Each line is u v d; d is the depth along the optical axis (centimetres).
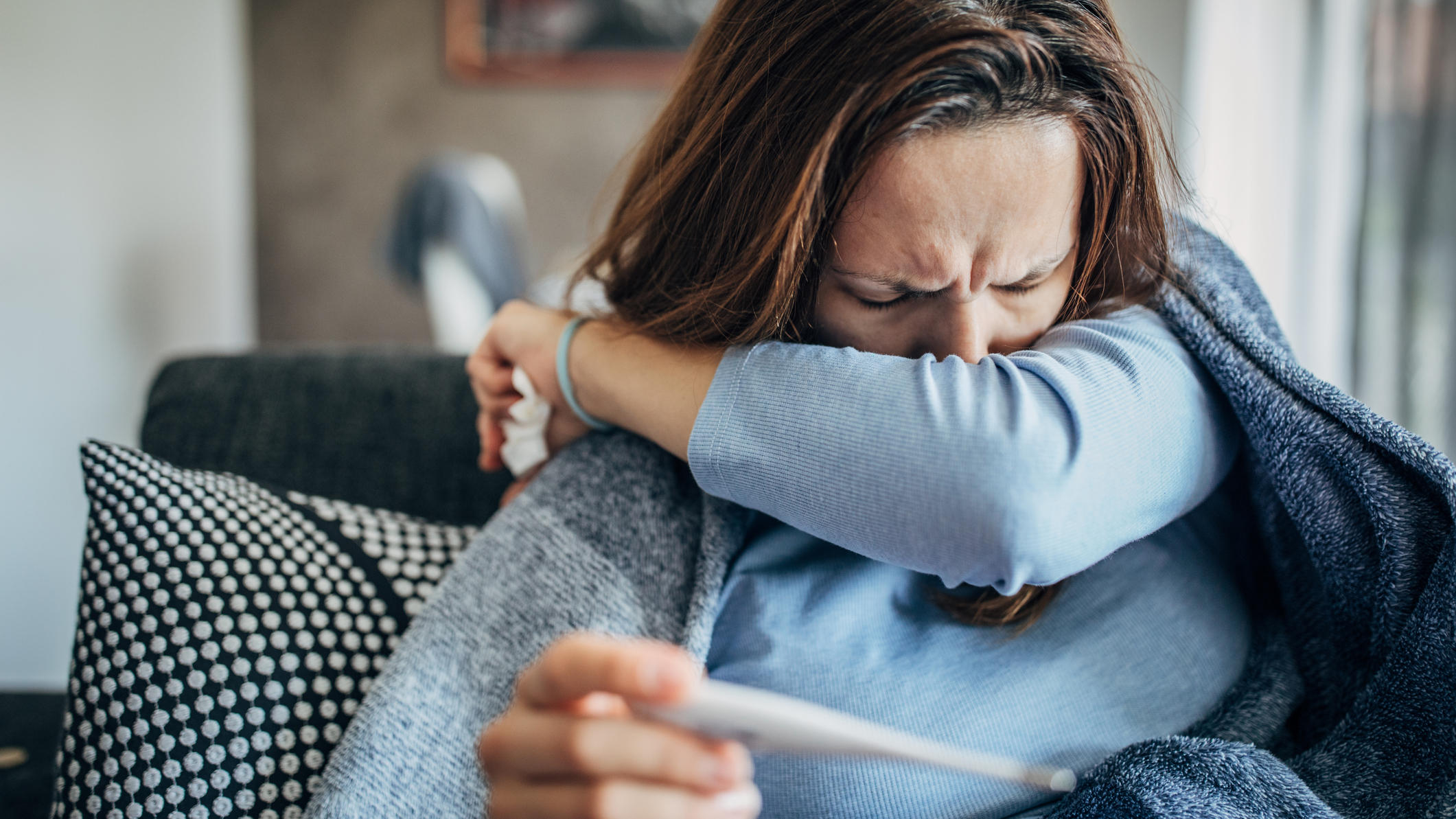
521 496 66
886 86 47
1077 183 52
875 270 51
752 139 54
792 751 33
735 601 61
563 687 34
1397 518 52
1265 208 223
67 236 182
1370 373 198
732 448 53
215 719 60
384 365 97
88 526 67
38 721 91
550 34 297
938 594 60
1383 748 53
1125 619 60
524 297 262
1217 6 228
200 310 258
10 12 164
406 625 67
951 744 55
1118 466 49
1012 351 59
